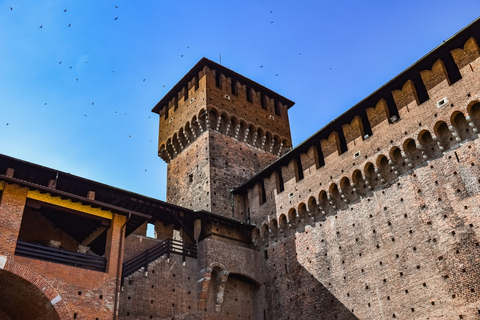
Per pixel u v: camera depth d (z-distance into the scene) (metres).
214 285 36.47
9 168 27.64
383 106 33.84
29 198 26.05
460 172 28.30
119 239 28.44
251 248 40.53
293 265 37.00
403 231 30.19
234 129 50.28
